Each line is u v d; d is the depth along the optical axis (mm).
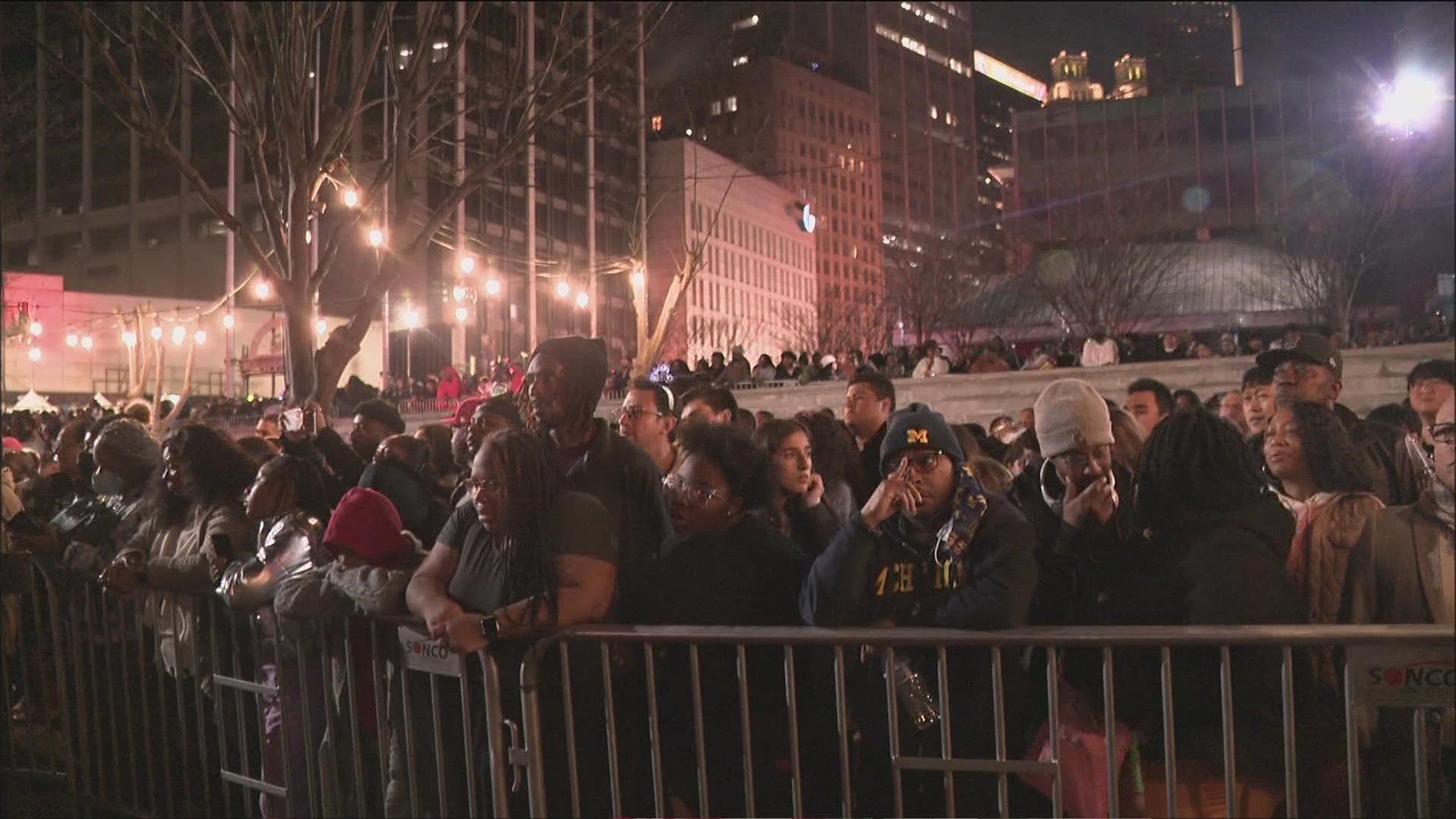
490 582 3654
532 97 12602
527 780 3553
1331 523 3471
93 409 27828
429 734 3885
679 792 3613
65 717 5574
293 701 4336
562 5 12797
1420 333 30562
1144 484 3357
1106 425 3424
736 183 95875
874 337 59438
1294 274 41312
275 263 12492
